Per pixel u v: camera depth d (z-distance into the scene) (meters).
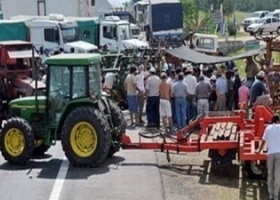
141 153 15.50
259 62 20.78
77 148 13.92
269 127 11.82
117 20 38.12
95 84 14.42
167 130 18.28
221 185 12.84
